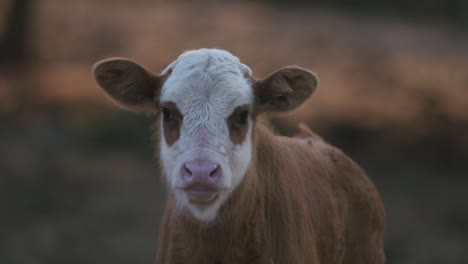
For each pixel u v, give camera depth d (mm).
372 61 30734
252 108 6336
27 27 27281
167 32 32500
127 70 6504
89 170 18891
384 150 22156
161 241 6805
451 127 23281
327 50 31969
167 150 6141
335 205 7332
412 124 23734
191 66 6227
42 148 19359
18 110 22484
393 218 18266
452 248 17047
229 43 31344
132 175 19141
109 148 20984
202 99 6055
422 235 17625
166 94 6141
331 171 7547
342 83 27453
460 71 30188
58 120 21531
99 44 29812
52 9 34188
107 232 16016
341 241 7418
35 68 26422
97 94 24469
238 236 6289
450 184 20641
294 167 6887
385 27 38875
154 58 28219
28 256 14719
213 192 5738
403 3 43812
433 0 43625
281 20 37906
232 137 6051
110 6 37031
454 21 42875
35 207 16688
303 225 6609
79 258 14969
